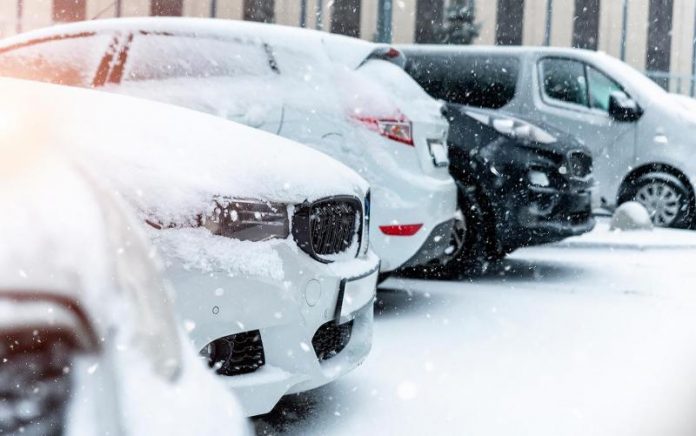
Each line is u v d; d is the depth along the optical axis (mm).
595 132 10719
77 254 1687
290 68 5730
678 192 10797
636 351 4914
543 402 3953
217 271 3002
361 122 5555
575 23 25516
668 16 25719
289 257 3311
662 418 3717
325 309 3467
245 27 5949
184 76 5906
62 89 3422
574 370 4496
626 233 10391
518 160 7023
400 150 5605
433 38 24125
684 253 9188
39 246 1657
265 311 3150
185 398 1664
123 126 3242
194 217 3027
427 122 5816
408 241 5566
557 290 6859
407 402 3920
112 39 6250
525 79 10141
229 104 5621
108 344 1621
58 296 1606
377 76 5867
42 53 6469
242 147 3539
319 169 3777
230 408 1739
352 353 3828
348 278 3615
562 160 7199
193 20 6109
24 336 1559
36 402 1543
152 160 3102
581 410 3840
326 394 4023
